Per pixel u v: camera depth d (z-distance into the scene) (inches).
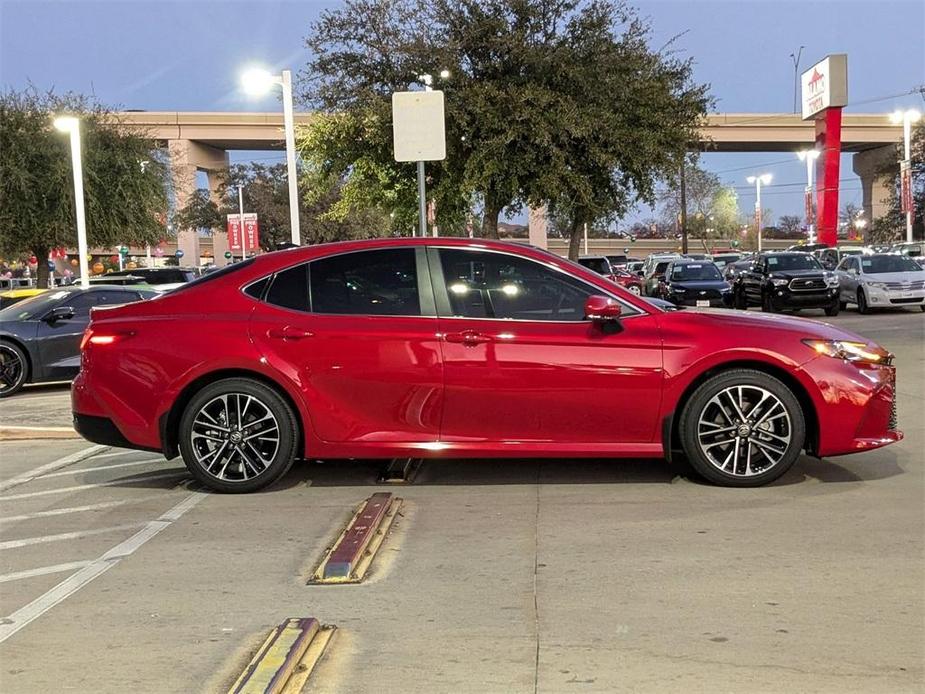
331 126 739.4
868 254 916.0
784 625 142.1
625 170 694.5
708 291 927.7
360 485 239.6
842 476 236.5
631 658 131.6
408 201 784.9
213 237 2696.9
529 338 220.2
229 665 132.4
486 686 123.9
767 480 223.5
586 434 223.0
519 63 665.6
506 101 643.5
